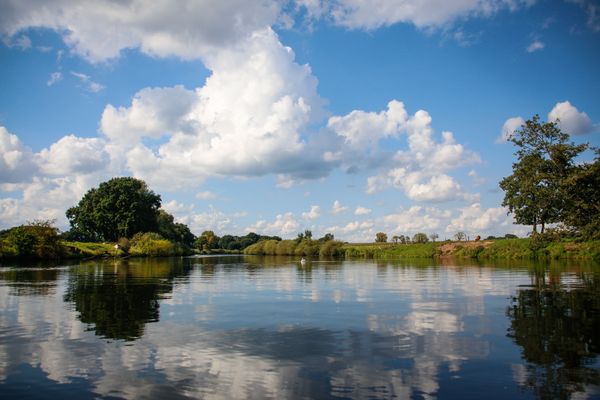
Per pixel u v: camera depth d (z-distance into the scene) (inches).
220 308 708.0
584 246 2253.9
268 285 1109.1
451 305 726.5
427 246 3587.6
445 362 392.8
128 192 4411.9
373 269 1844.2
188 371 369.7
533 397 308.7
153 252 3929.6
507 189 2603.3
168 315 639.8
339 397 309.9
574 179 1437.0
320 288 1024.9
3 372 367.9
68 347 448.8
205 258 3954.2
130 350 436.5
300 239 5265.8
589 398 306.0
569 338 475.2
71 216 4766.2
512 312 645.3
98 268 1884.8
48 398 310.5
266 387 330.3
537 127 2485.2
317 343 465.4
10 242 2642.7
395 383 338.3
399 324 565.6
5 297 837.8
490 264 2101.4
